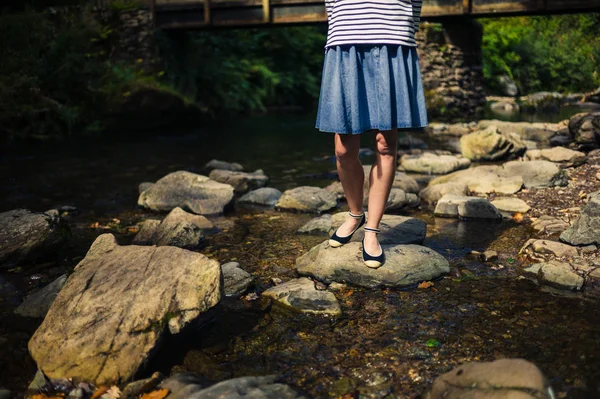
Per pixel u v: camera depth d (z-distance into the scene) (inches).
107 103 386.9
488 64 807.1
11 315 92.4
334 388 68.4
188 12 473.7
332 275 104.0
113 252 93.7
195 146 312.8
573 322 83.7
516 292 95.8
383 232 119.9
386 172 100.5
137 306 79.1
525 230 132.6
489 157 230.1
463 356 74.7
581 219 117.7
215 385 66.1
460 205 147.3
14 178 220.1
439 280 103.0
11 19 370.0
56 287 96.6
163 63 485.4
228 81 538.0
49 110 349.7
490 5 411.2
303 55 677.3
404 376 70.6
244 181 193.3
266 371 73.0
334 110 97.3
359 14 94.1
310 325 86.0
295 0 440.5
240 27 475.2
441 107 460.8
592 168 183.8
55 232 123.3
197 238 128.4
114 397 67.4
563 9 391.5
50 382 70.6
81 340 74.5
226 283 101.0
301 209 160.4
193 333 83.8
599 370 69.7
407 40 95.4
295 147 302.4
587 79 829.8
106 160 264.1
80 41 404.5
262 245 128.6
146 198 168.9
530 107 524.4
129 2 474.9
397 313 89.2
